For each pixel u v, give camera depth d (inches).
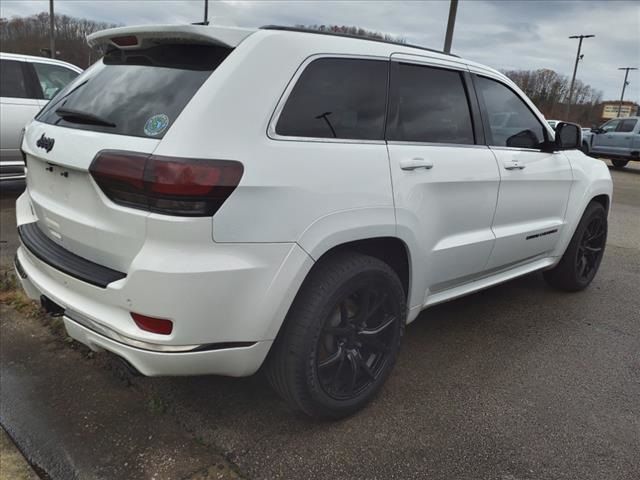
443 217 115.4
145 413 103.4
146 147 78.1
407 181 104.2
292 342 91.0
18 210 116.3
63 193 92.6
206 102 79.6
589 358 134.3
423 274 113.3
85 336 88.6
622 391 119.2
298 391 93.7
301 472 89.6
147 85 89.7
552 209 154.7
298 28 94.0
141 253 78.3
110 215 81.7
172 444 95.0
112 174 79.0
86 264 88.6
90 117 89.7
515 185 135.8
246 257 81.0
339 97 96.5
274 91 85.7
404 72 109.9
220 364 85.2
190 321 79.3
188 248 77.2
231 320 82.4
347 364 101.3
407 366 126.1
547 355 135.0
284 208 83.6
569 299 176.1
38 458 90.3
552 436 102.0
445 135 118.4
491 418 106.7
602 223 181.5
